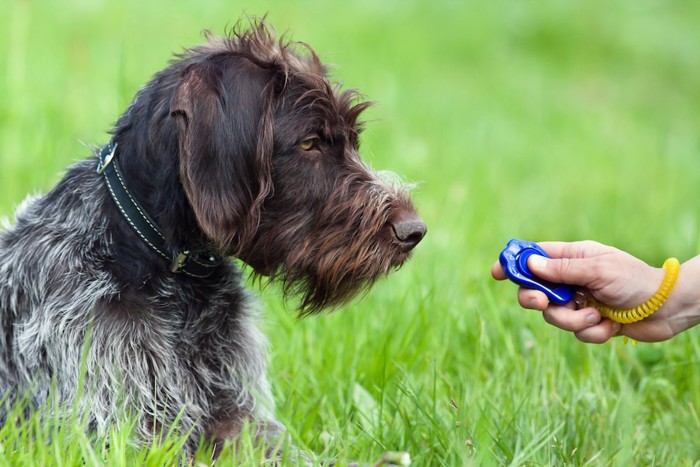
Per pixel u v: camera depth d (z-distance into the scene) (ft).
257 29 18.86
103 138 35.29
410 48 65.41
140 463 15.72
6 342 18.47
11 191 30.14
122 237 17.84
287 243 18.12
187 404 18.30
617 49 76.02
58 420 16.97
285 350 22.77
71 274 17.83
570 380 21.49
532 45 75.41
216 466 16.60
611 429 19.27
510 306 26.14
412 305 25.23
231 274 19.27
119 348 17.51
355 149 18.99
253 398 19.20
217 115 16.87
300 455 16.79
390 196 18.44
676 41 77.25
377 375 21.53
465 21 75.20
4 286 18.53
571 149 51.55
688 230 35.76
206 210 16.70
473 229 34.42
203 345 18.72
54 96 39.96
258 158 17.28
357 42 62.13
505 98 59.67
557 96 64.80
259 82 17.46
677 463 18.54
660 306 16.81
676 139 57.41
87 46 49.06
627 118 61.57
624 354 23.44
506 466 16.99
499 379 21.43
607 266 16.20
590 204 41.27
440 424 18.86
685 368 23.11
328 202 18.12
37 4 58.13
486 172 42.86
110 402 17.31
